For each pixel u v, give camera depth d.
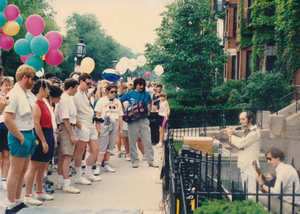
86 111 6.38
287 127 11.66
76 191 5.82
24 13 32.53
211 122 16.84
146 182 6.67
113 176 7.16
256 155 5.32
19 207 4.66
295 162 11.56
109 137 7.48
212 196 4.48
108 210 4.83
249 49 22.56
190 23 20.95
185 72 21.23
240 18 22.27
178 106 18.14
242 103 17.25
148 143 8.08
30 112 4.59
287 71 17.16
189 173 4.56
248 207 3.23
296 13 16.36
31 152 4.68
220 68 21.75
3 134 5.62
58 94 5.30
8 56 34.09
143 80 8.09
